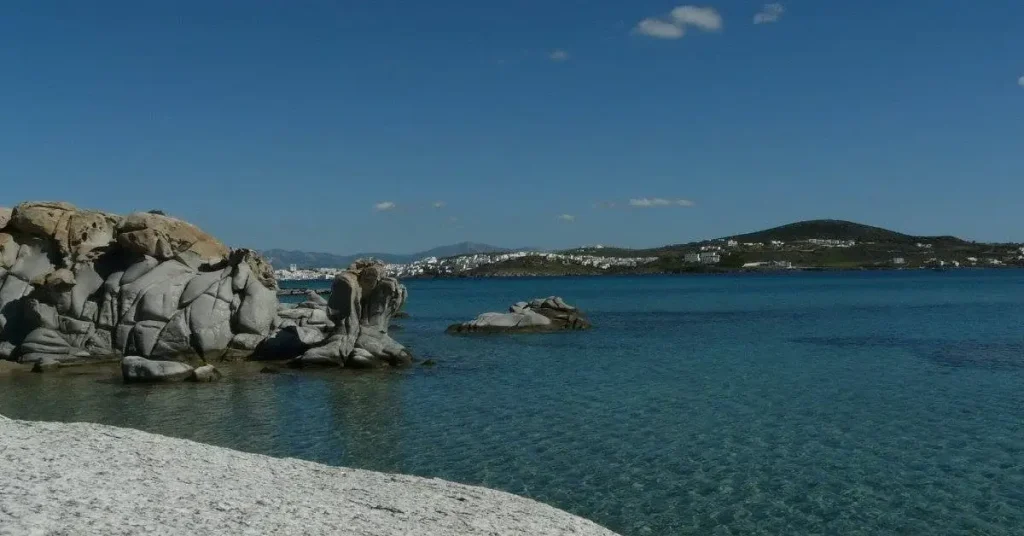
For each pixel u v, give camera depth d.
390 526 13.67
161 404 33.50
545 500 20.50
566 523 16.23
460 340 62.97
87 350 43.91
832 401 34.00
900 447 25.83
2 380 39.34
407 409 32.53
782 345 57.47
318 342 46.28
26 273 47.06
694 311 100.12
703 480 22.27
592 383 39.47
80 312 44.56
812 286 187.00
